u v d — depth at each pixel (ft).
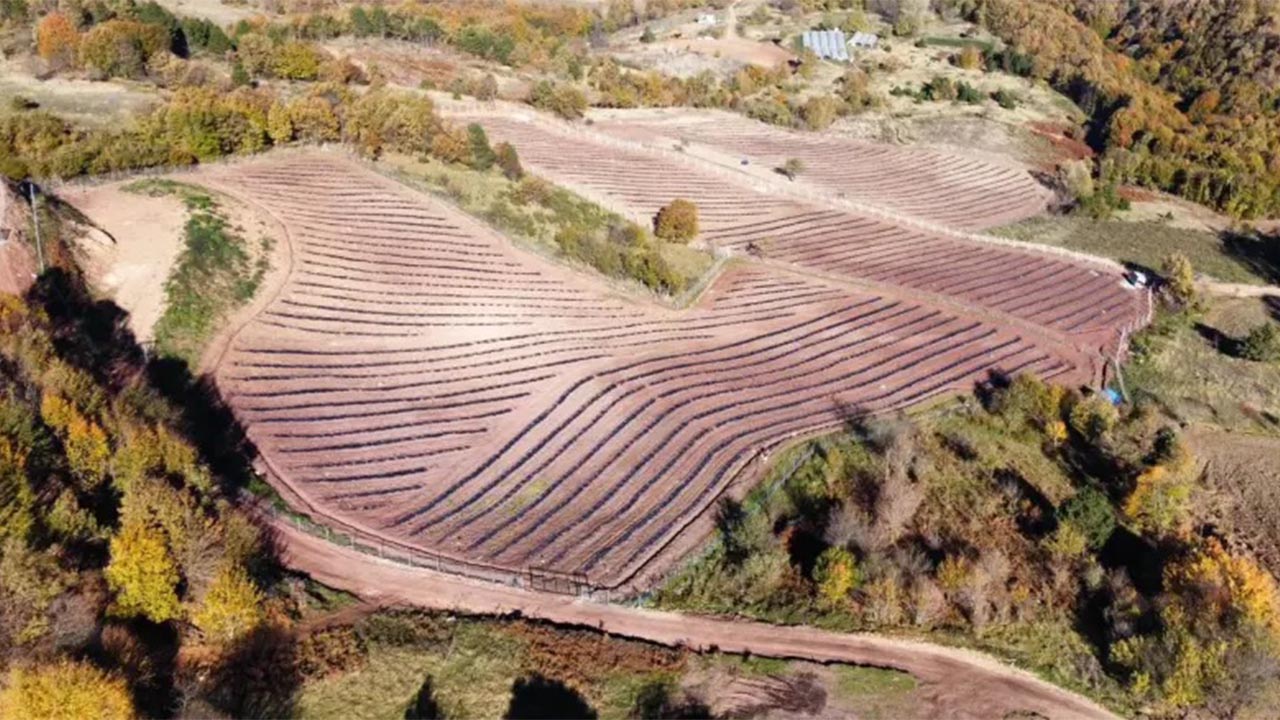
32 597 107.34
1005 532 174.09
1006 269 313.53
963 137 447.42
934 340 252.21
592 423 191.83
